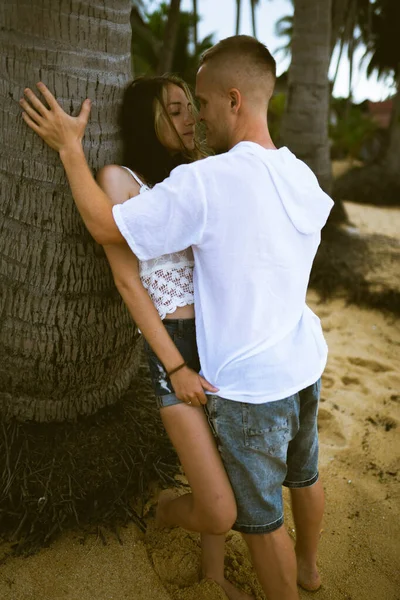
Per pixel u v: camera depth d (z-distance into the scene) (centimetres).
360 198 1228
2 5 179
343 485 269
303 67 602
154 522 228
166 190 153
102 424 239
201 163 154
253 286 157
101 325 221
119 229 155
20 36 179
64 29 178
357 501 260
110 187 182
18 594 195
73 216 200
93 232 164
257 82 164
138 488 234
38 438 227
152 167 202
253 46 164
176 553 214
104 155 198
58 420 232
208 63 168
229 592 203
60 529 211
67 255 205
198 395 166
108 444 233
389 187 1247
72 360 221
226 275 158
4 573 201
